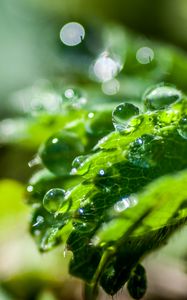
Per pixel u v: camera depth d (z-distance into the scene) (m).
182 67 0.15
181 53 0.16
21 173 0.20
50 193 0.09
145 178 0.09
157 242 0.09
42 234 0.10
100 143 0.09
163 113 0.10
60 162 0.11
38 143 0.14
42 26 0.25
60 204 0.09
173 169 0.09
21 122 0.14
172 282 0.17
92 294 0.10
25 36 0.26
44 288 0.17
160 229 0.09
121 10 0.22
